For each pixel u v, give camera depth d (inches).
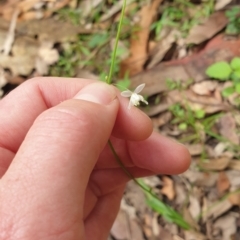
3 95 11.1
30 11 12.6
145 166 6.0
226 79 9.4
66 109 4.1
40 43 11.8
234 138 8.8
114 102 4.6
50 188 3.8
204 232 8.0
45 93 5.7
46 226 3.7
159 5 11.3
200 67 9.7
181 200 8.4
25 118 5.6
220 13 10.5
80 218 4.0
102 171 6.3
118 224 8.3
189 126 9.3
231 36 10.0
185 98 9.5
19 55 11.7
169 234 8.1
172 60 10.1
